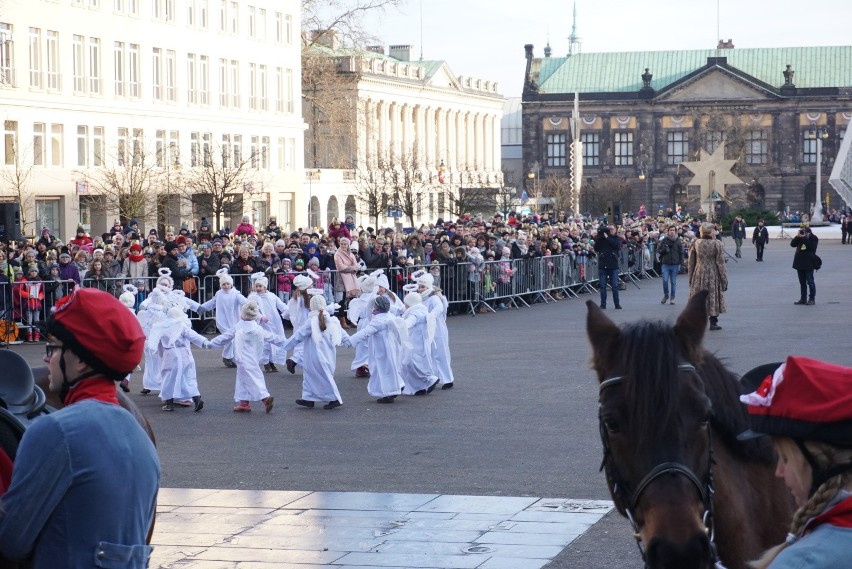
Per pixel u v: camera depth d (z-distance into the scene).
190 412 19.83
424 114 124.44
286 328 34.25
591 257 47.38
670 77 147.50
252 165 71.00
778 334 28.11
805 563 3.90
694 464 5.15
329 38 85.38
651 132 144.62
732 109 142.12
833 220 117.06
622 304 40.12
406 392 21.06
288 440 16.95
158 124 68.12
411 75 120.50
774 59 146.50
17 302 30.64
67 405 5.85
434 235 44.53
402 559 10.80
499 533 11.59
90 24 62.53
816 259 37.03
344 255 35.22
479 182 105.56
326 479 14.20
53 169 59.12
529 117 147.75
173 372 19.91
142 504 5.60
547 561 10.63
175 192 63.03
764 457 5.96
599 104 145.75
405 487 13.67
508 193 93.06
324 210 90.88
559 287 43.62
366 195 88.06
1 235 30.42
